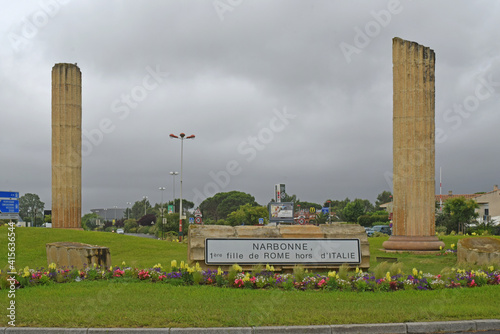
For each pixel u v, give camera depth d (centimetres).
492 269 1466
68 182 3250
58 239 2564
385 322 870
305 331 834
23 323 849
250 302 1015
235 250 1429
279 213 6353
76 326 833
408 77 2386
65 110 3272
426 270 1778
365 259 1481
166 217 5925
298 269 1287
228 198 9594
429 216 2347
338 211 8700
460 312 934
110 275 1333
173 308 953
